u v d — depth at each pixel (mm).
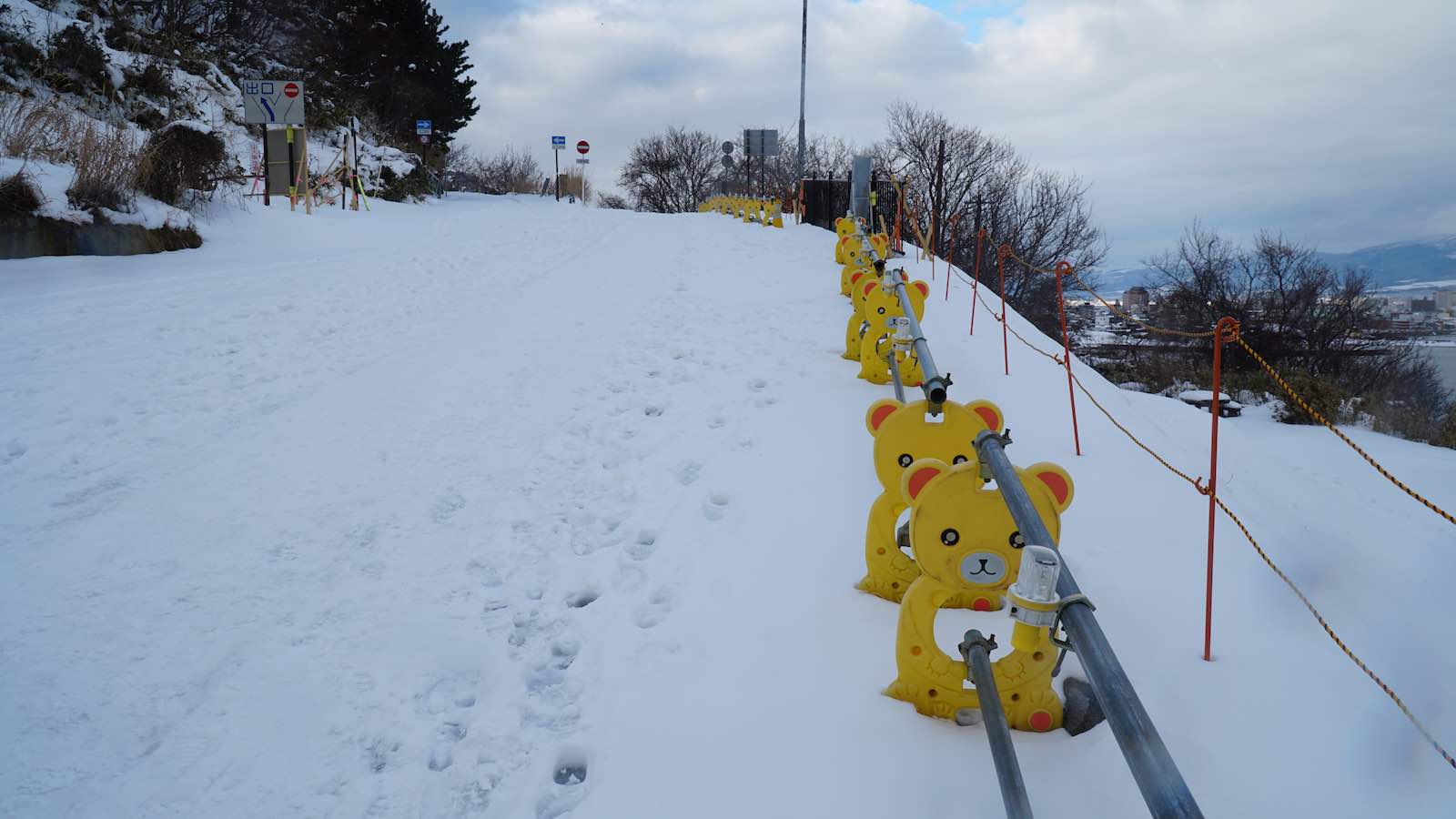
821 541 4625
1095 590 3936
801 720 3180
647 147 71438
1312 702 3113
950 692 3152
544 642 3891
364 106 34719
